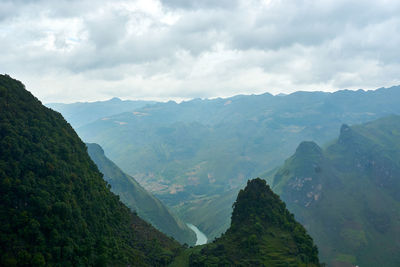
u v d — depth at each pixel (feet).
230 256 437.99
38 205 314.76
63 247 312.50
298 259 419.95
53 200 333.01
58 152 397.39
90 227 379.55
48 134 409.69
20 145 351.25
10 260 272.92
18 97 417.90
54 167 361.92
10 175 321.32
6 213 299.38
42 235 304.91
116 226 457.27
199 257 456.04
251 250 437.99
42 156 361.71
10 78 440.86
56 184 351.05
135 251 440.04
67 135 454.81
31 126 395.75
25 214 302.66
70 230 335.67
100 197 444.14
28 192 319.06
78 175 406.41
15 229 295.69
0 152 331.36
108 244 388.16
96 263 345.51
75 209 355.77
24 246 289.33
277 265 406.41
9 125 359.25
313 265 433.89
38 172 346.33
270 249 436.76
